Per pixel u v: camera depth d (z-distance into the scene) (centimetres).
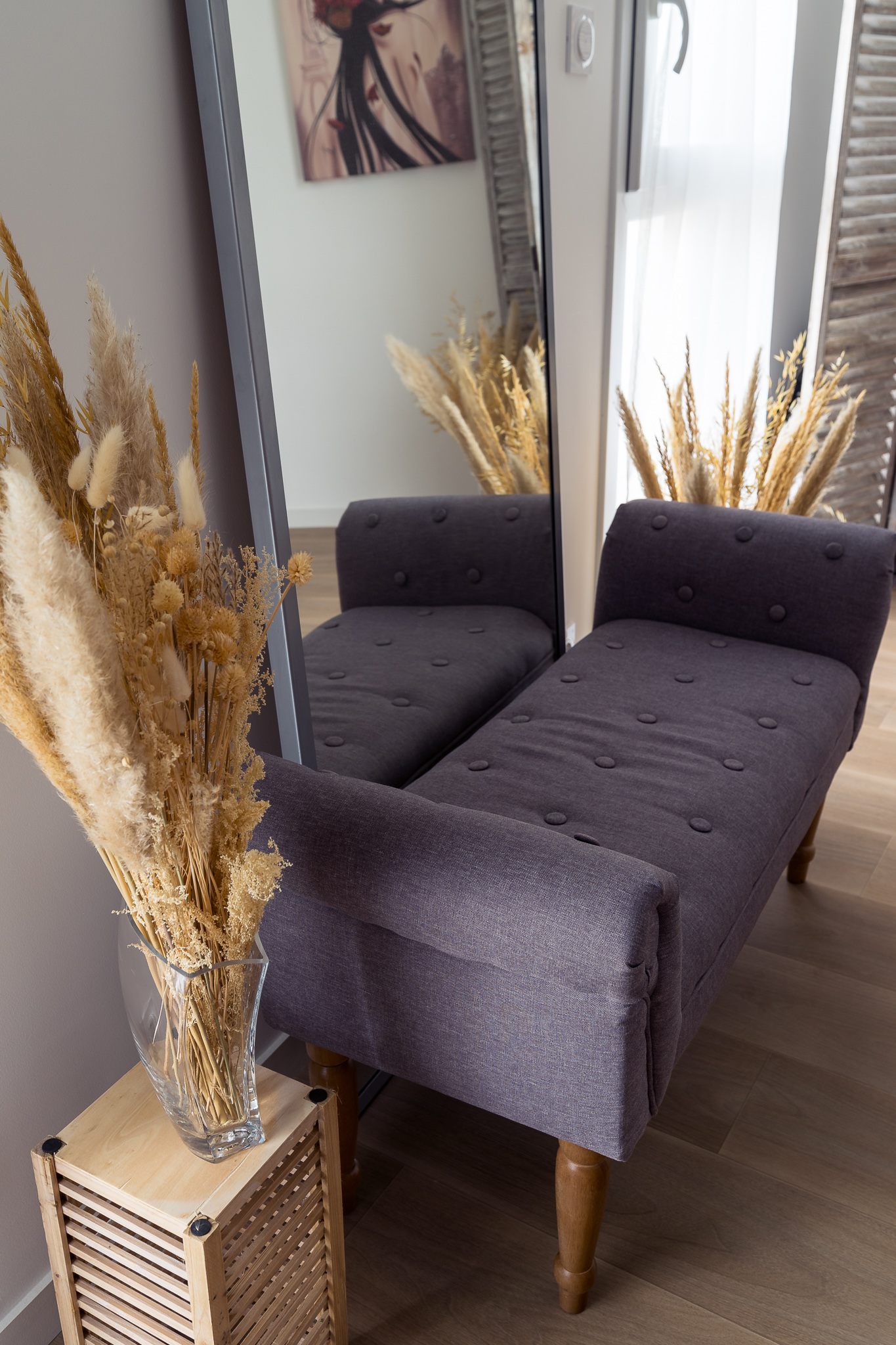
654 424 272
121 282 116
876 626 192
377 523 164
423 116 161
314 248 140
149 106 115
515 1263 137
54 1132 126
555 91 207
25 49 100
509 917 102
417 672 180
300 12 131
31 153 103
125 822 83
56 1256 109
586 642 204
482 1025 113
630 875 101
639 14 228
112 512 89
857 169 287
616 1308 130
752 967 189
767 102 271
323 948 122
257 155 126
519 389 206
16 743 112
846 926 199
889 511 362
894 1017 177
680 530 207
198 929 96
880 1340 126
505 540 209
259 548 142
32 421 83
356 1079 141
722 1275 134
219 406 134
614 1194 146
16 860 115
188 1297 102
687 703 178
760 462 247
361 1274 136
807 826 183
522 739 167
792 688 183
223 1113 101
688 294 268
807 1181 147
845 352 312
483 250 184
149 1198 99
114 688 77
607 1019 103
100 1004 129
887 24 275
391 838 110
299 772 121
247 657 94
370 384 156
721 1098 161
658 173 246
